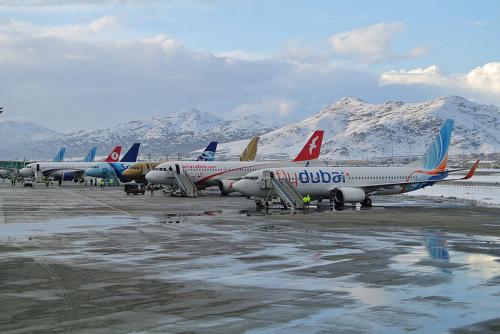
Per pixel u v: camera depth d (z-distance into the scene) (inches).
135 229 1721.2
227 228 1754.4
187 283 915.4
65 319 694.5
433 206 2827.3
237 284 907.4
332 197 2925.7
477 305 768.3
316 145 4165.8
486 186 5644.7
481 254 1232.2
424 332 641.6
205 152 5487.2
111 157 6102.4
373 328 656.4
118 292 847.7
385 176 2987.2
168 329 650.8
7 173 7780.5
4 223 1900.8
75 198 3405.5
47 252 1252.5
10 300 795.4
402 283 916.6
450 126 3152.1
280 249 1302.9
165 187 4763.8
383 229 1736.0
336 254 1230.3
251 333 635.5
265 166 3996.1
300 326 663.8
